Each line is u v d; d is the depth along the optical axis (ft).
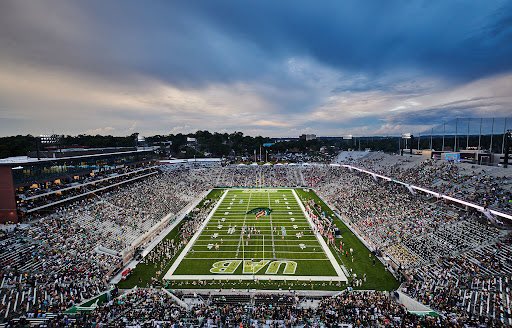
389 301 112.47
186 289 132.46
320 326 91.97
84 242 164.76
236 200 304.71
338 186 326.24
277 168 436.76
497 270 120.78
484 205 161.58
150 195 274.36
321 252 171.22
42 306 111.14
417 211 196.54
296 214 250.16
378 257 163.84
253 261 160.15
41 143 282.36
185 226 215.72
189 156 608.19
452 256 139.33
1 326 95.25
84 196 234.58
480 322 93.71
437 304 108.58
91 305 115.75
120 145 576.20
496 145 418.10
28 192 191.11
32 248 147.54
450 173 229.04
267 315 102.83
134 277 143.84
